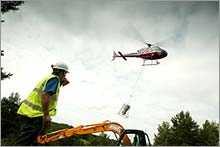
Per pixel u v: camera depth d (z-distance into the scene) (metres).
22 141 4.79
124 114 7.61
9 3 11.95
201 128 32.53
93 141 13.22
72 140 12.54
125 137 6.86
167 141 32.47
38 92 4.86
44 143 6.88
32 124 4.82
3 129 15.45
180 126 32.56
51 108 4.95
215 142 31.45
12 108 16.28
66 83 5.46
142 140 6.65
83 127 7.19
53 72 5.20
